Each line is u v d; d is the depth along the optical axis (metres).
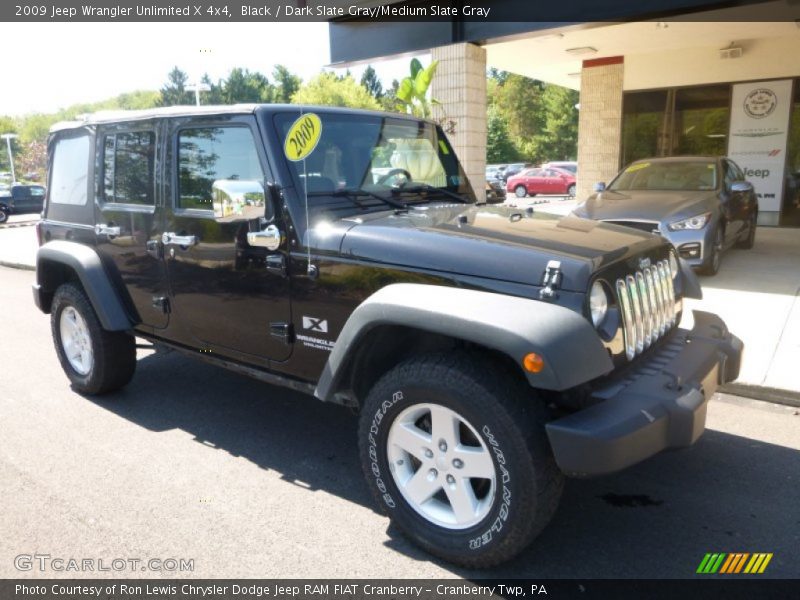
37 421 4.43
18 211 26.81
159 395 4.92
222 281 3.62
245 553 2.92
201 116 3.62
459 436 2.73
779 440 4.02
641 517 3.19
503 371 2.61
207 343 3.90
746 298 7.06
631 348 2.86
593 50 13.27
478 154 10.67
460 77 10.20
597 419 2.43
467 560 2.71
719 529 3.08
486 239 2.89
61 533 3.08
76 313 4.71
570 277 2.59
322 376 2.98
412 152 4.04
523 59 13.85
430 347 3.08
